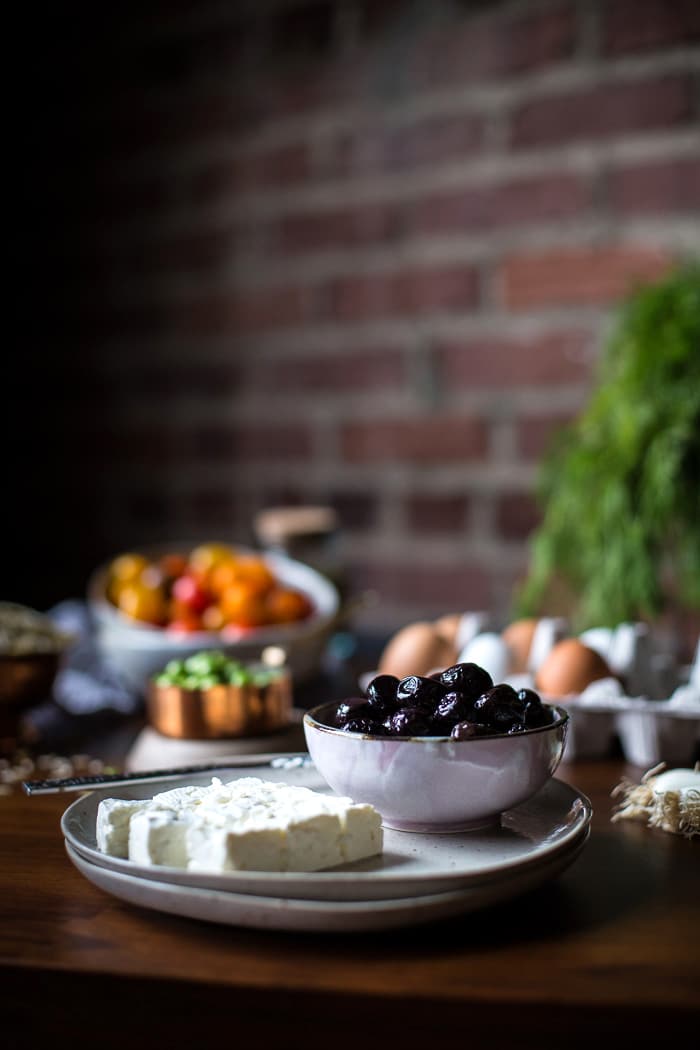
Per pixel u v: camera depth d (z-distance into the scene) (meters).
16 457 2.35
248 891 0.57
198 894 0.57
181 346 2.19
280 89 2.06
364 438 2.04
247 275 2.12
